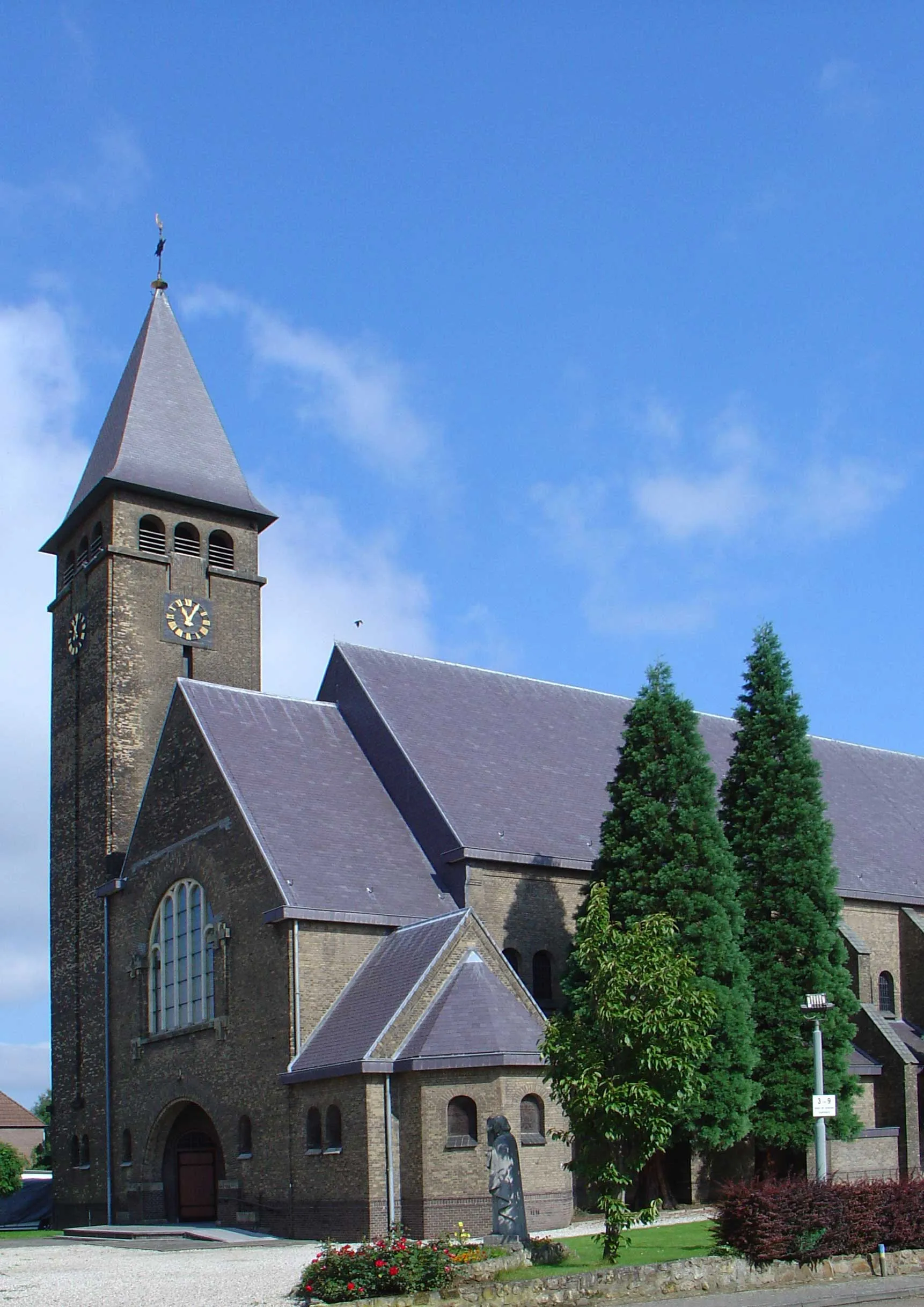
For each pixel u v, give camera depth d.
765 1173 39.25
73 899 50.75
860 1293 24.11
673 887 37.50
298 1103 36.44
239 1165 38.56
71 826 51.53
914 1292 24.09
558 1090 26.47
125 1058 45.53
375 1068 33.97
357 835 42.09
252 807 40.88
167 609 51.47
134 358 56.28
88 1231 41.31
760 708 42.62
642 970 25.89
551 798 46.75
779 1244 25.31
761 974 39.75
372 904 39.41
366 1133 33.84
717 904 37.38
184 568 52.41
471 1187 32.91
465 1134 33.44
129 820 48.94
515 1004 35.50
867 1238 26.39
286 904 37.53
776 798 41.38
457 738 47.44
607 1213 25.97
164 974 44.16
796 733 42.09
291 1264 28.55
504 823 43.78
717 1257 24.95
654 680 40.12
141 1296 24.55
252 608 53.94
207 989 41.62
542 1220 33.53
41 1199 62.50
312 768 44.28
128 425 53.31
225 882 40.97
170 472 53.00
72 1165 48.34
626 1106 25.11
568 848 44.28
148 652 50.69
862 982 46.69
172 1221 42.47
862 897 50.25
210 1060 40.62
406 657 50.53
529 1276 24.02
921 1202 27.36
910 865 54.25
